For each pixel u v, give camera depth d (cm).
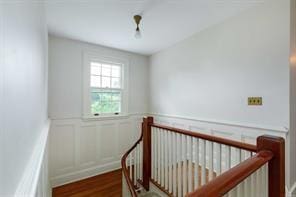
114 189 282
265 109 204
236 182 70
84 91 323
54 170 291
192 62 301
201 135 176
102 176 328
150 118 256
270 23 198
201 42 283
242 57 226
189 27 266
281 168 94
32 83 92
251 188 85
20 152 59
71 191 275
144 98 412
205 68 277
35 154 91
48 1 193
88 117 327
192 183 189
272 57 197
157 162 240
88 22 245
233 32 236
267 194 97
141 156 272
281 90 190
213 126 265
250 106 218
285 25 186
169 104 355
